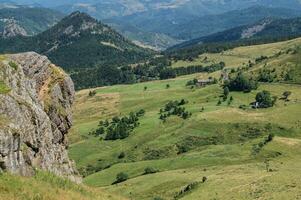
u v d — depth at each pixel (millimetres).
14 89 57344
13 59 66938
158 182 181000
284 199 108500
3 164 44969
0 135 45156
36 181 47969
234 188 133250
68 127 72312
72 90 74188
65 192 49469
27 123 53781
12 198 40688
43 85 69750
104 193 60312
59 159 65625
